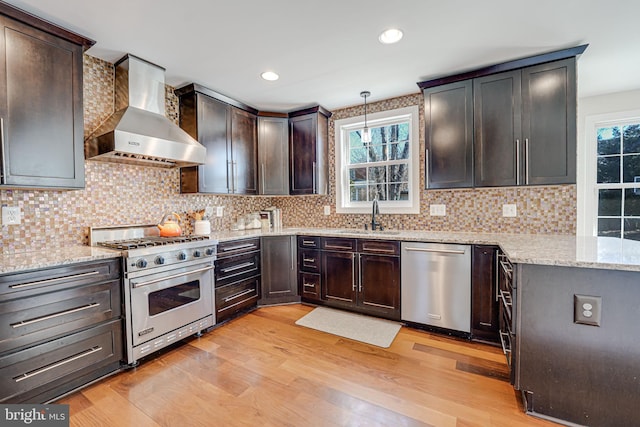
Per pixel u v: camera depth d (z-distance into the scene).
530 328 1.53
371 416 1.51
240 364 2.03
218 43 2.10
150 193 2.76
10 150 1.67
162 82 2.49
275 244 3.22
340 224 3.66
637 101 2.81
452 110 2.60
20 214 1.96
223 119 3.07
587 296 1.41
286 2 1.65
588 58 2.28
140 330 2.02
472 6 1.70
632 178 2.86
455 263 2.41
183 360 2.09
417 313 2.60
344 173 3.67
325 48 2.17
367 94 3.11
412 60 2.35
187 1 1.63
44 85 1.80
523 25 1.88
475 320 2.35
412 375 1.88
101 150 2.13
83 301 1.77
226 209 3.54
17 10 1.66
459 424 1.46
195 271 2.40
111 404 1.63
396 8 1.71
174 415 1.54
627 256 1.53
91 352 1.80
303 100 3.27
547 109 2.25
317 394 1.70
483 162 2.47
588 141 2.99
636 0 1.63
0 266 1.49
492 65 2.42
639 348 1.34
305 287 3.25
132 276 1.97
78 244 2.26
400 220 3.26
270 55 2.27
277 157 3.58
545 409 1.51
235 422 1.48
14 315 1.50
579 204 3.02
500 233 2.77
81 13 1.73
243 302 2.94
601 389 1.41
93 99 2.30
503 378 1.84
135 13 1.74
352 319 2.82
